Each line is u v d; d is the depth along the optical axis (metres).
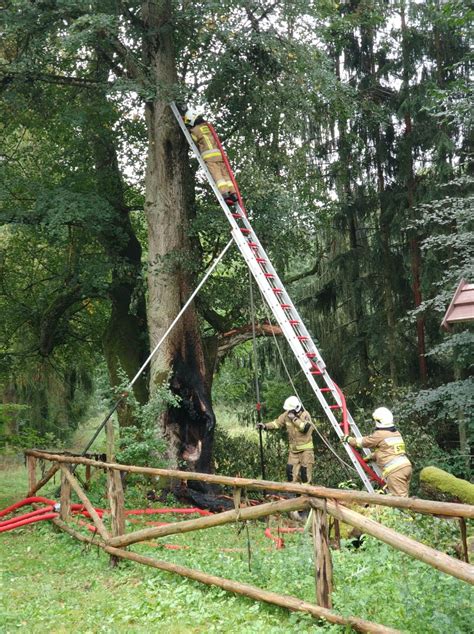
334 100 15.47
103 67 17.44
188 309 15.61
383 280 19.28
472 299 6.16
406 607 4.57
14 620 5.82
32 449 11.62
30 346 20.88
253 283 16.69
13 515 11.89
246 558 7.04
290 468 11.34
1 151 18.66
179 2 13.95
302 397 19.88
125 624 5.61
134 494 13.41
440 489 9.80
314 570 5.61
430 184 17.61
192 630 5.32
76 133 17.30
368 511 7.88
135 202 19.84
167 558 7.45
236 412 23.08
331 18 15.18
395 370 18.53
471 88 11.49
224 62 14.15
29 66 14.54
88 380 24.59
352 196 19.67
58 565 7.96
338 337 19.98
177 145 15.48
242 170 15.27
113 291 18.47
